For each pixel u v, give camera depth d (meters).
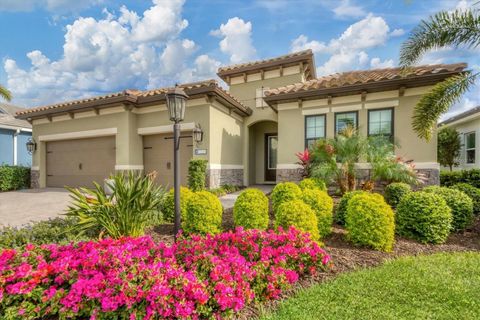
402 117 9.33
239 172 13.61
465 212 5.63
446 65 9.03
